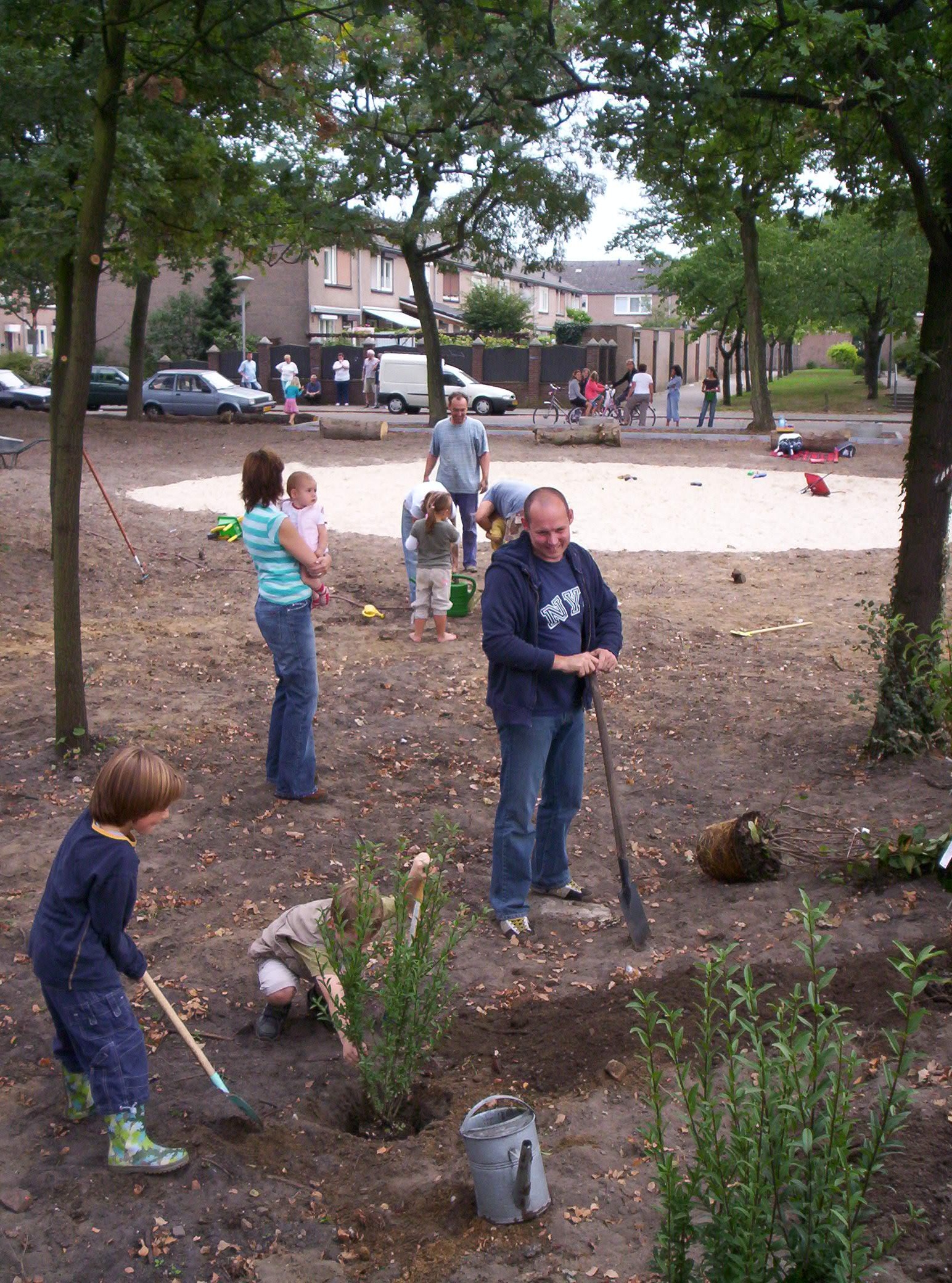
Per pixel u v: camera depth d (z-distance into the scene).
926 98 6.30
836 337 98.31
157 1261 3.27
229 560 13.78
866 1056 3.98
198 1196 3.53
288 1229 3.41
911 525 6.93
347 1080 4.19
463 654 9.88
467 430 12.12
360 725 8.09
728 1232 2.71
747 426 33.56
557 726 5.29
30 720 7.84
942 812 6.14
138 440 28.16
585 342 55.59
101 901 3.56
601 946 5.16
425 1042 4.09
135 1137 3.62
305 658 6.57
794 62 6.45
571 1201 3.45
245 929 5.29
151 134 9.05
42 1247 3.33
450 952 4.43
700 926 5.24
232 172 9.83
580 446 27.33
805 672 9.27
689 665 9.55
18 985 4.77
